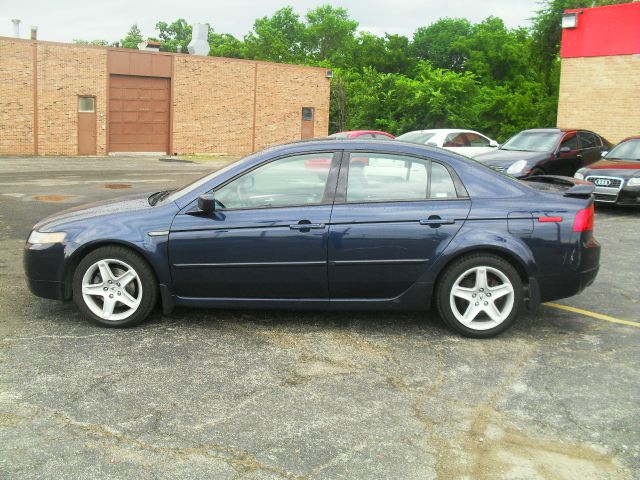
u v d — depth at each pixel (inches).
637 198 451.2
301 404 155.0
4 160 930.7
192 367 176.6
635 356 190.1
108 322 207.0
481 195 203.6
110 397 156.8
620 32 774.5
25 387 161.5
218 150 1221.7
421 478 124.3
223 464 127.5
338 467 127.3
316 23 3309.5
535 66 1482.5
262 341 198.4
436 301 205.0
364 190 203.5
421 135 649.6
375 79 1469.0
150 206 212.1
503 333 209.2
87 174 742.5
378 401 157.5
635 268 301.7
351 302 205.5
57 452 131.0
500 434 142.2
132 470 124.8
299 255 200.5
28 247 209.6
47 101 1032.8
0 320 214.2
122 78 1101.1
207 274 203.5
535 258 200.2
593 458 133.1
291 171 205.2
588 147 577.3
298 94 1300.4
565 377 173.9
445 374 174.9
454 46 2223.2
